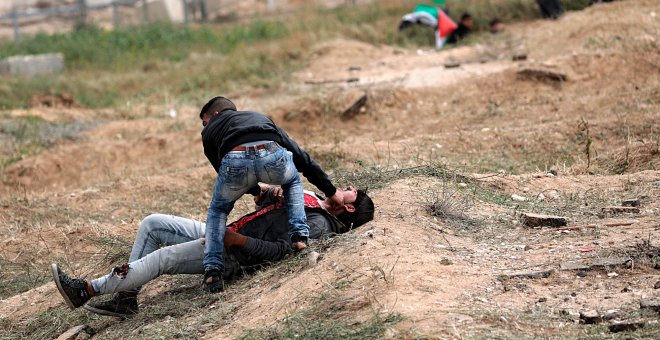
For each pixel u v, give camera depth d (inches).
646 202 388.8
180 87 993.5
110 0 1875.0
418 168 449.1
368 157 575.8
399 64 930.1
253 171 317.1
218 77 995.9
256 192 351.3
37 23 1823.3
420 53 990.4
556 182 440.5
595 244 320.5
